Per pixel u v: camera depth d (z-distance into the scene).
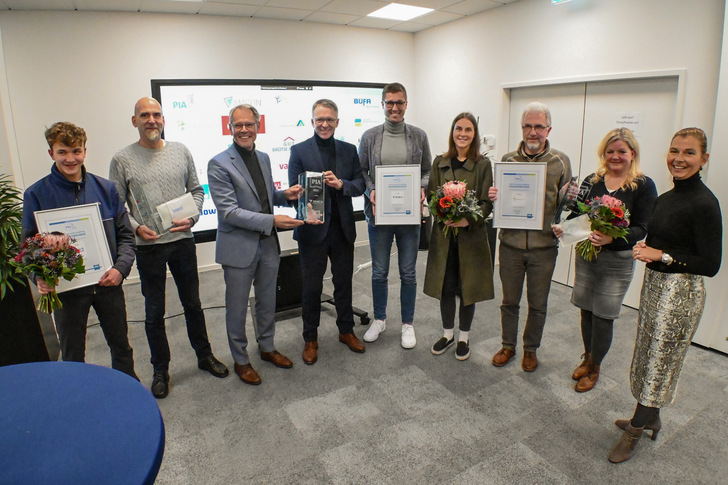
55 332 2.81
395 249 5.41
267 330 2.65
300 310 3.60
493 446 1.99
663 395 1.77
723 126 2.61
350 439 2.05
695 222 1.61
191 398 2.38
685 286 1.66
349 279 2.78
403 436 2.06
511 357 2.72
